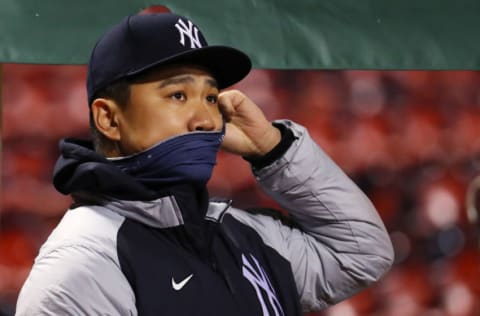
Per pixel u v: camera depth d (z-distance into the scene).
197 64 5.18
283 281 5.63
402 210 11.48
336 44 7.24
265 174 5.92
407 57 7.32
